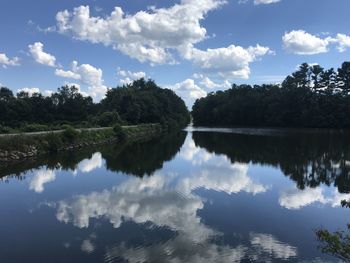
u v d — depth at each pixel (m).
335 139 59.50
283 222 15.66
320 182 24.03
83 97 107.31
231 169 29.00
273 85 130.88
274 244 13.21
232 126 124.19
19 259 12.02
